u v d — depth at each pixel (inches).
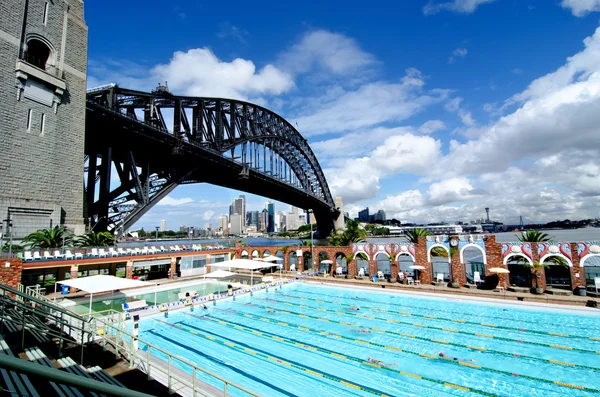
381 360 578.2
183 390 368.8
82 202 1268.5
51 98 1168.8
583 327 750.5
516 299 961.5
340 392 462.9
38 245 1061.1
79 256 1095.0
